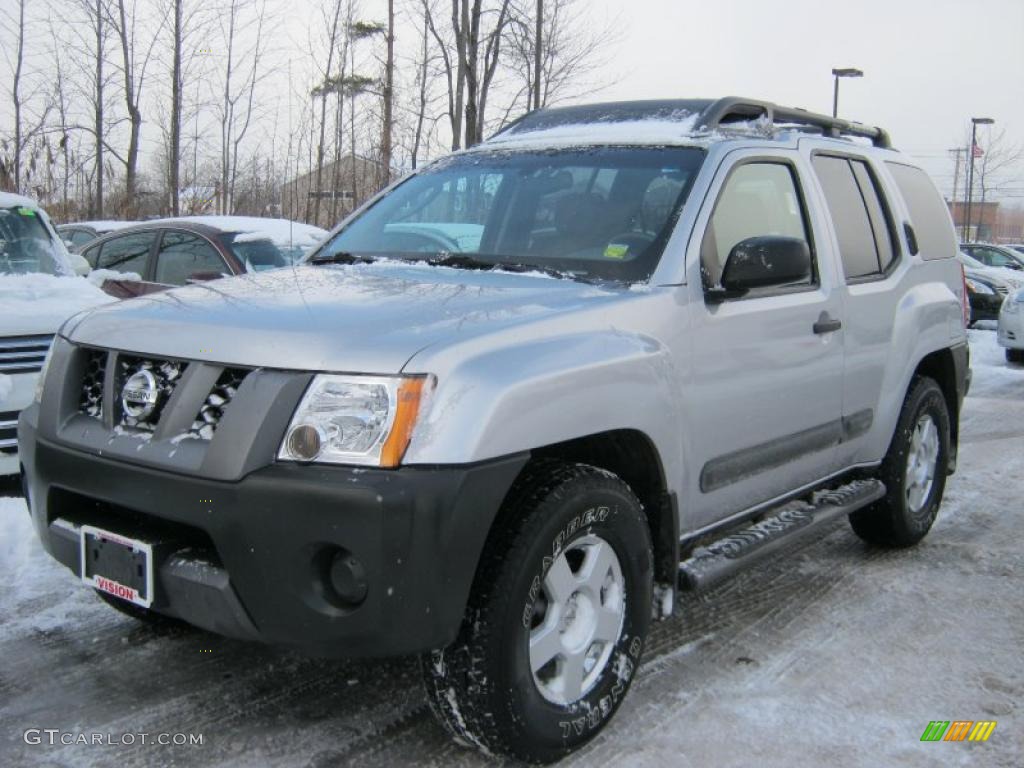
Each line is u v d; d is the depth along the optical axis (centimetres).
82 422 316
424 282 357
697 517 371
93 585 312
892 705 356
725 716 345
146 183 1928
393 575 263
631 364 323
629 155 411
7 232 711
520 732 291
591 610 317
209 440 282
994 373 1215
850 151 500
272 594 271
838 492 466
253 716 338
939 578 490
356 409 270
